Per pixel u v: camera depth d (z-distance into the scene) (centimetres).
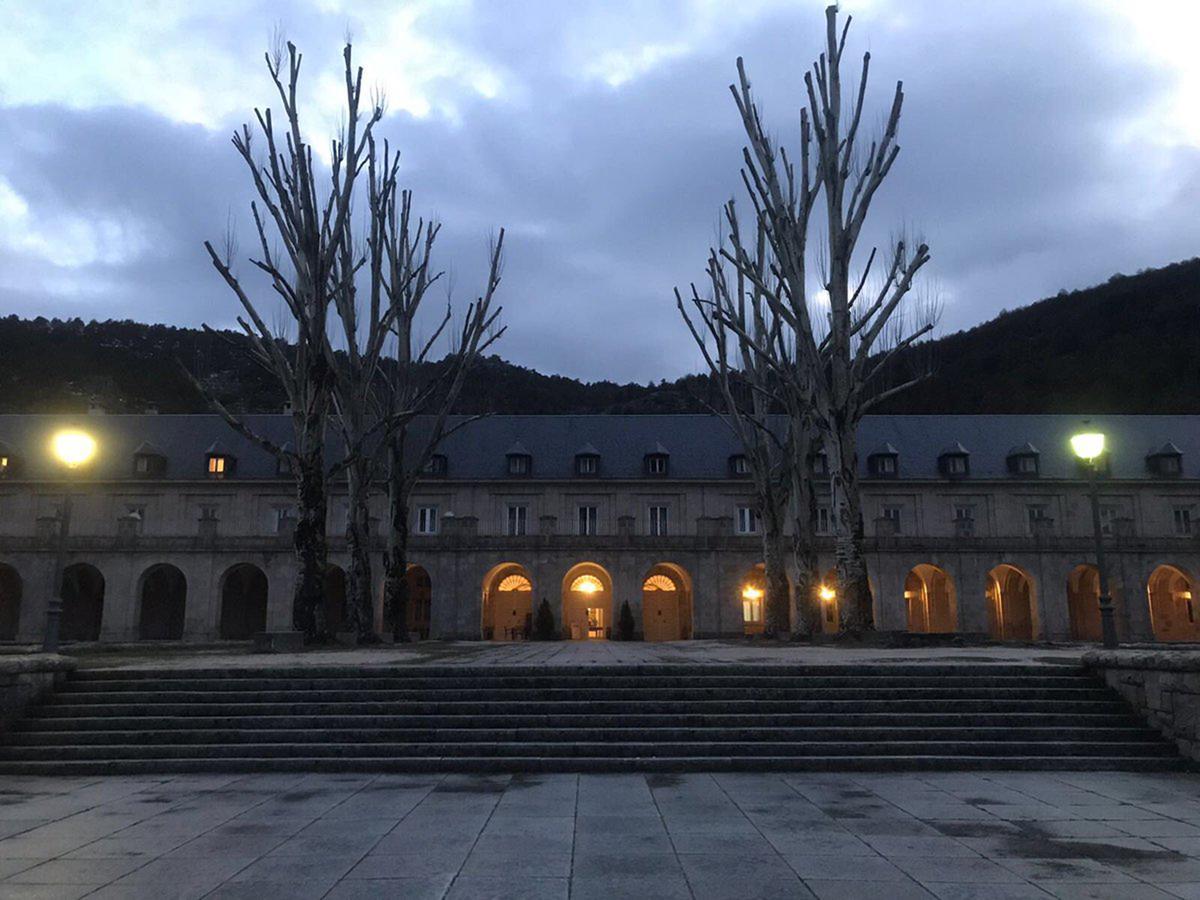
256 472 5734
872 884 626
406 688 1380
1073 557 5119
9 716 1241
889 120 2669
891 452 5784
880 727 1219
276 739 1196
